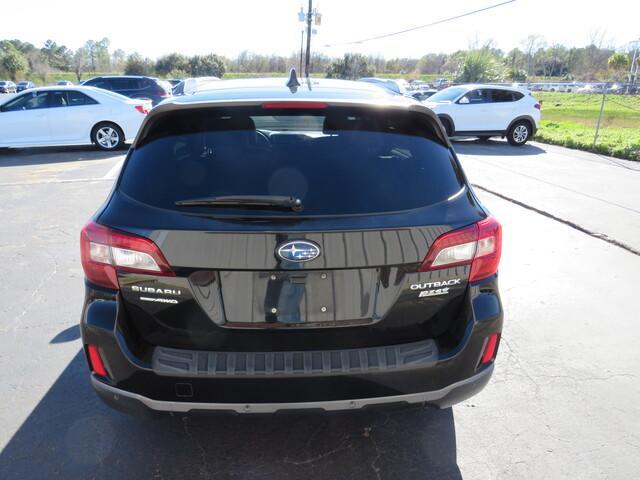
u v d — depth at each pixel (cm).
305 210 203
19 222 637
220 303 204
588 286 466
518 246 570
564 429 278
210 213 201
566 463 253
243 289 202
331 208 205
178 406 208
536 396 306
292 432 272
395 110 233
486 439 269
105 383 215
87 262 212
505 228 634
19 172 969
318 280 203
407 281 209
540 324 396
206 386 204
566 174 1005
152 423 278
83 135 1227
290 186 209
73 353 344
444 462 253
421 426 279
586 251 556
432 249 209
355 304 207
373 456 256
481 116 1473
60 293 436
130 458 252
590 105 3859
